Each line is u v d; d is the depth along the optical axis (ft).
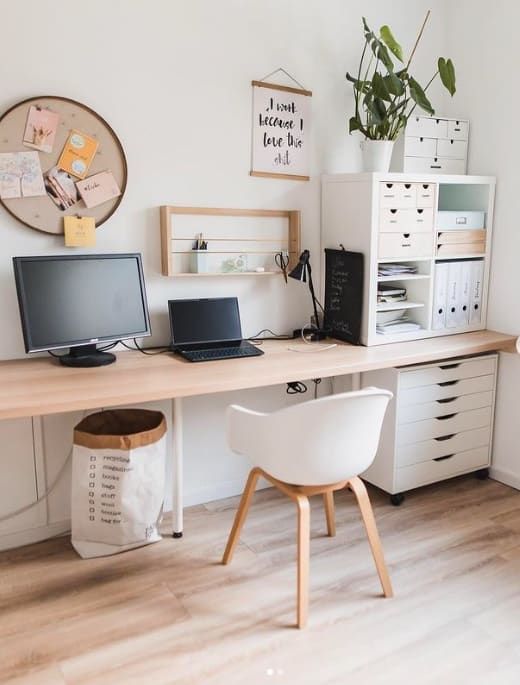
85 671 6.19
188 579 7.76
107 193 8.44
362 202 9.32
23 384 7.15
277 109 9.59
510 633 6.82
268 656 6.42
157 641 6.63
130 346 9.00
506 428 10.67
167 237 8.77
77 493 8.04
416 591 7.55
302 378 7.94
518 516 9.53
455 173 10.81
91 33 8.09
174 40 8.64
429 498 10.14
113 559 8.17
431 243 9.87
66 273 7.89
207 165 9.16
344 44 10.05
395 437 9.59
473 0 10.54
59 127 8.02
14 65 7.71
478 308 10.78
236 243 9.57
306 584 6.82
